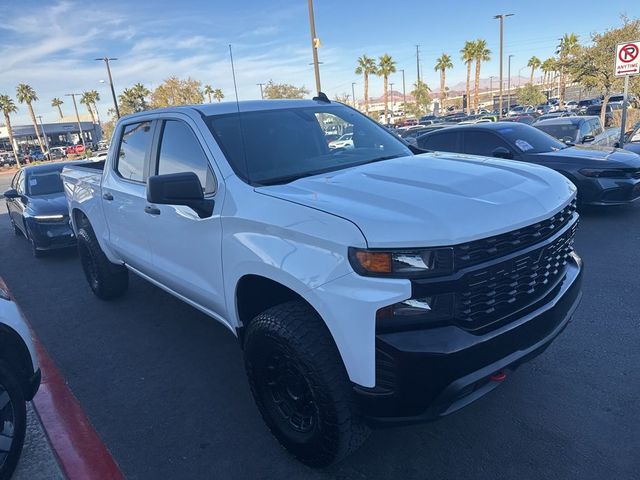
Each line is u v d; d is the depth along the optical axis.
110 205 4.67
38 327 5.34
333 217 2.42
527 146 8.41
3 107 69.56
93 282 5.89
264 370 2.85
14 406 2.86
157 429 3.38
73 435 3.34
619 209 8.28
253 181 3.08
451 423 3.17
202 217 3.20
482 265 2.35
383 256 2.25
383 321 2.27
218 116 3.59
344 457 2.66
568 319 2.90
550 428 3.06
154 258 4.04
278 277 2.62
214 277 3.23
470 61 60.22
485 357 2.35
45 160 65.69
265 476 2.86
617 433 2.97
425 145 9.39
